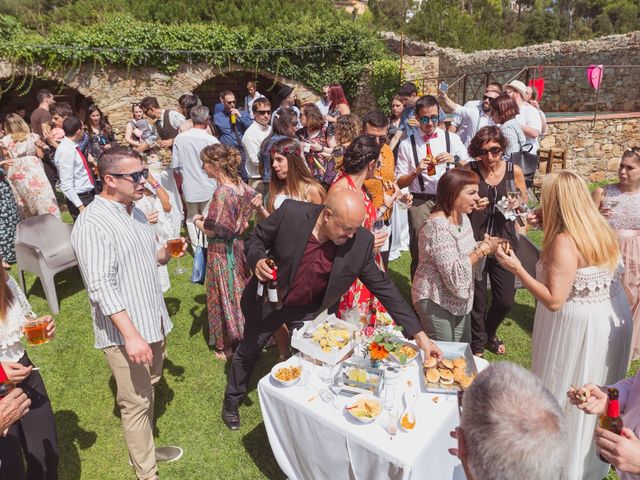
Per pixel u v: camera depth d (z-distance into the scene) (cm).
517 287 389
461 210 290
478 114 600
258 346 290
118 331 244
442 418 215
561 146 868
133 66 1207
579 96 1407
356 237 251
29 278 563
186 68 1276
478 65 1555
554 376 252
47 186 610
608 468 267
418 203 435
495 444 102
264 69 1398
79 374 386
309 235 250
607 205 349
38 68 1121
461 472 190
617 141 899
